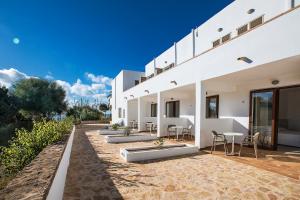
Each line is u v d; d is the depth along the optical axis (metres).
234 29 9.21
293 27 4.73
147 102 20.62
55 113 32.28
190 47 12.42
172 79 10.58
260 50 5.61
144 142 10.48
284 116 11.88
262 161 6.13
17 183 2.23
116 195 3.82
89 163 6.18
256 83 8.44
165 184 4.36
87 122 28.39
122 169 5.51
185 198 3.67
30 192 1.96
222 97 10.42
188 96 13.16
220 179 4.64
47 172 2.66
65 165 4.87
